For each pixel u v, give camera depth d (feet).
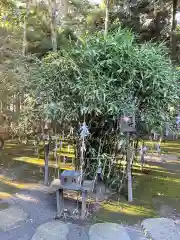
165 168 11.05
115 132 7.55
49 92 7.47
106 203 7.53
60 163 11.12
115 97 6.94
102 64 7.06
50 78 7.66
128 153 7.70
